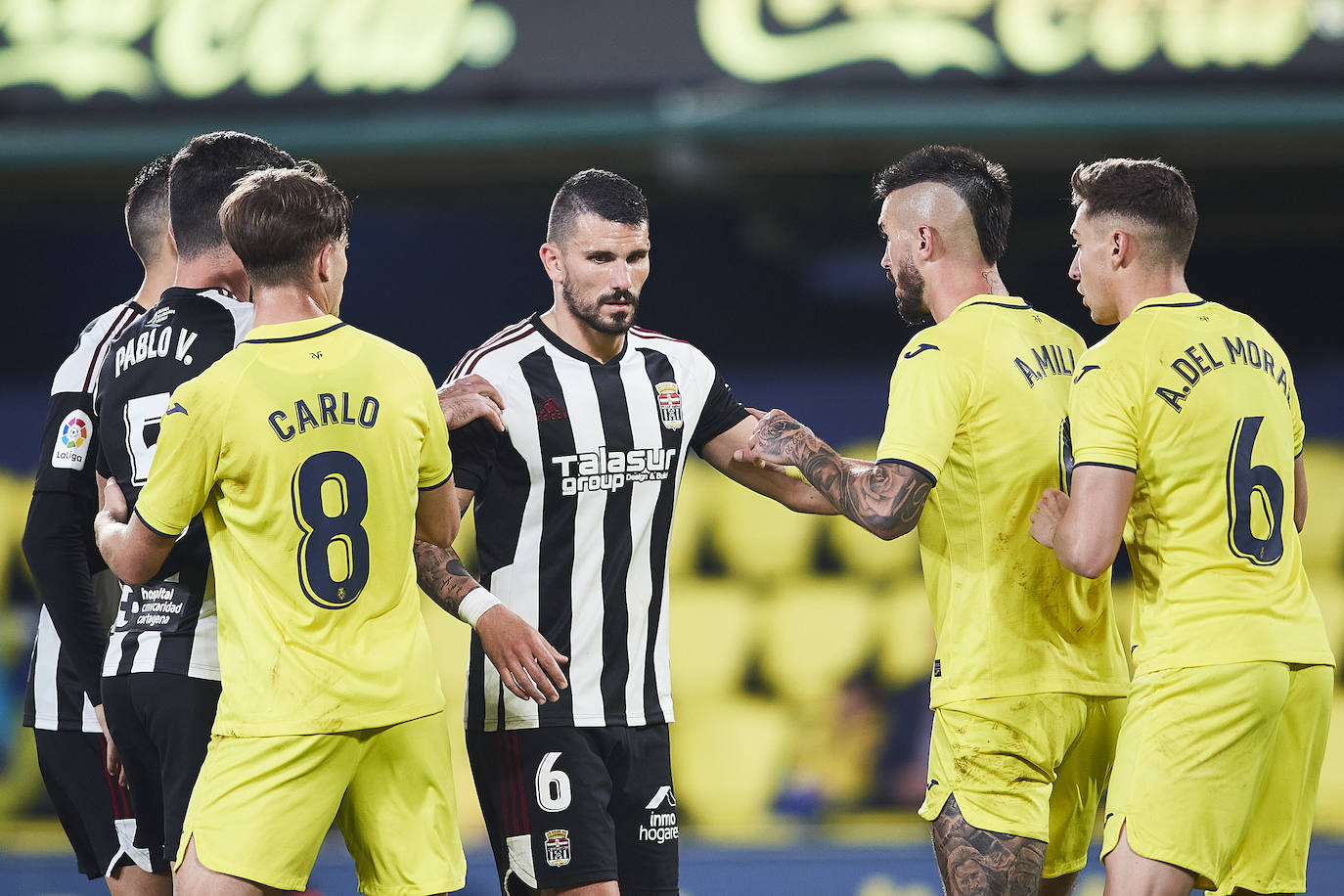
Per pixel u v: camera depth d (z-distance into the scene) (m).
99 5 18.75
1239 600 9.19
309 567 8.58
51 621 10.97
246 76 18.66
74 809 10.99
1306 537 25.61
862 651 25.45
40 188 20.80
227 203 8.92
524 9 18.48
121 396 9.49
